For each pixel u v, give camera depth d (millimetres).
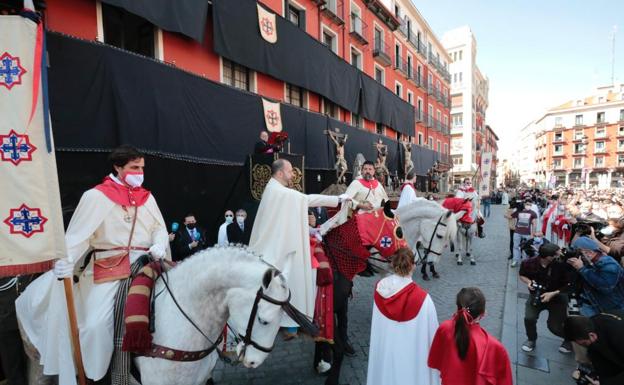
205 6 7871
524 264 4664
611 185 67125
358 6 18547
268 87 11227
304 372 3992
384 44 21375
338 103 13836
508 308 6047
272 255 3104
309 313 3131
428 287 7301
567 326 3164
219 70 9109
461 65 48219
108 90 5664
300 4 13750
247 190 6516
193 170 8008
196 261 2375
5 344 2924
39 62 2145
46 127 2168
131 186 2654
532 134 91312
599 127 70188
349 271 3803
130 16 7484
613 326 2879
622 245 5043
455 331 2637
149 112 6293
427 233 5520
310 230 3680
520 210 9469
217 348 2611
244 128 8648
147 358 2287
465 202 7738
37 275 3148
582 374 3701
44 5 2334
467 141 47781
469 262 9773
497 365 2525
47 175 2168
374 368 3084
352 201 3865
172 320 2301
